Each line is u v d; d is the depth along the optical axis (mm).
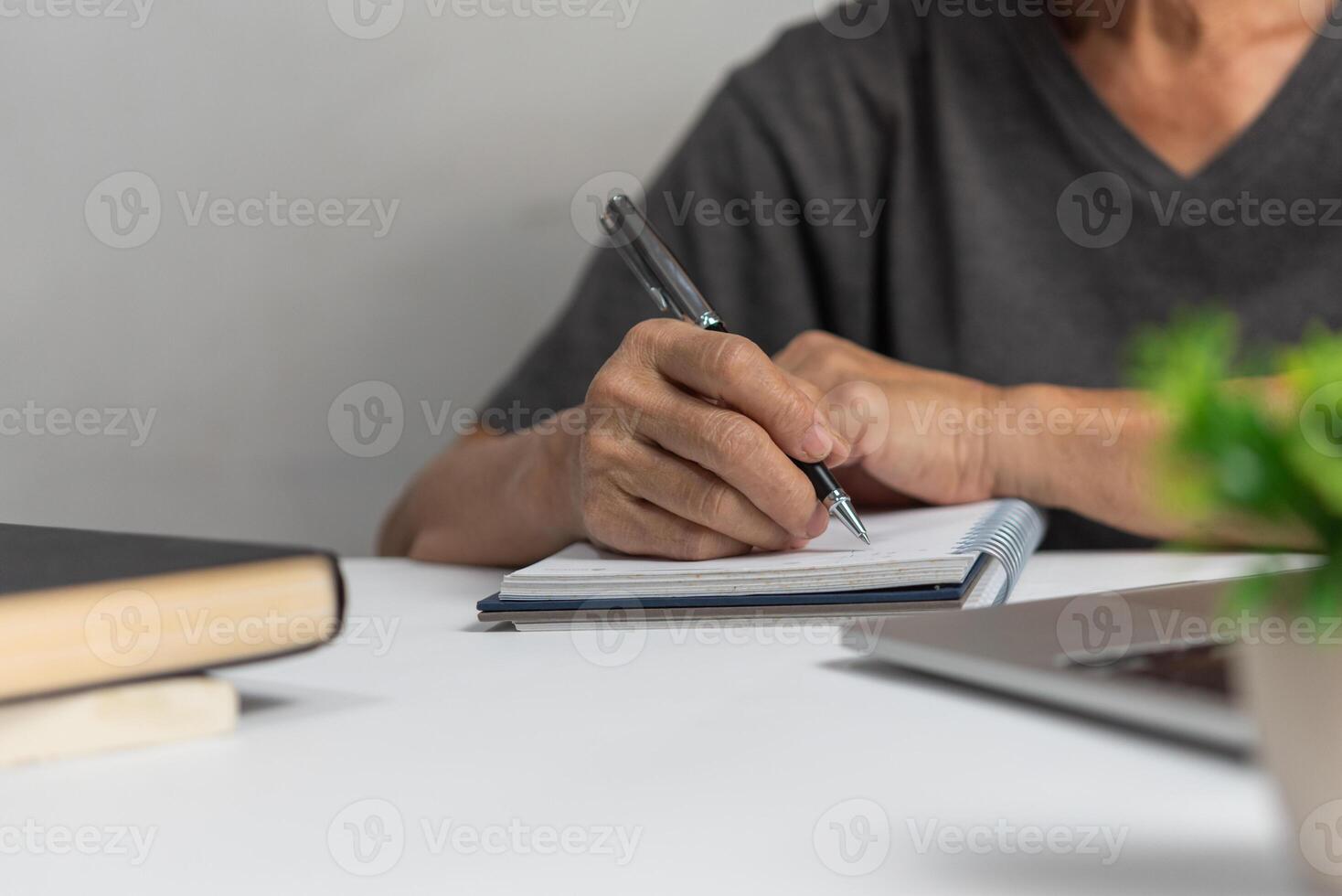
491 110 1435
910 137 1250
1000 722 413
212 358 1422
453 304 1449
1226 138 1134
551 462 830
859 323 1269
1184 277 1140
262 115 1408
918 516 813
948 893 280
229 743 416
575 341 1197
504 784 368
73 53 1378
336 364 1438
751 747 397
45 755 395
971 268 1186
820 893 283
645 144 1458
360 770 385
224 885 298
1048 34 1190
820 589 596
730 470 647
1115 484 833
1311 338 248
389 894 292
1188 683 374
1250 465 233
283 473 1439
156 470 1420
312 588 421
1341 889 248
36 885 300
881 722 419
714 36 1456
